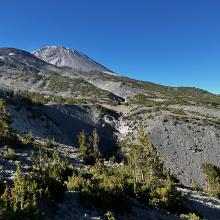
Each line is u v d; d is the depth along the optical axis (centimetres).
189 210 3638
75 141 16050
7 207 1984
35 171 3108
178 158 13788
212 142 15225
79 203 2630
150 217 3028
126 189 3428
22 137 5866
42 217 2044
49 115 17325
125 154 14738
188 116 18762
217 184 7412
